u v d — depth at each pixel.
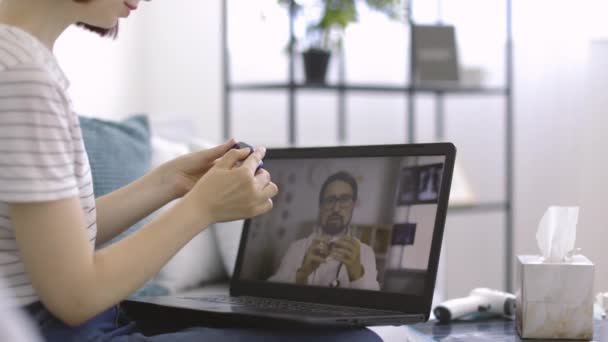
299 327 0.99
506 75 2.86
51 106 0.90
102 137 1.68
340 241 1.24
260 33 3.12
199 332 1.01
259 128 3.24
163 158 1.92
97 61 2.68
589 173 1.60
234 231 1.94
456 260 3.18
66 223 0.90
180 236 0.99
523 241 2.89
